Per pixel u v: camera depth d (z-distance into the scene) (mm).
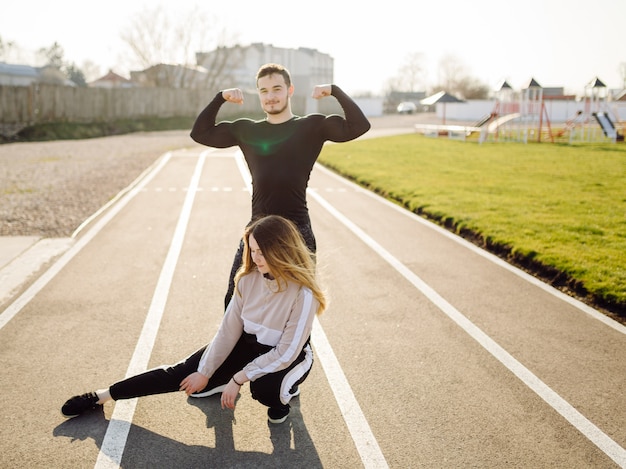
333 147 23344
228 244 7520
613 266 6203
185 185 12289
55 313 5051
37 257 6816
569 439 3221
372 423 3369
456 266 6684
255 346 3252
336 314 5109
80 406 3348
